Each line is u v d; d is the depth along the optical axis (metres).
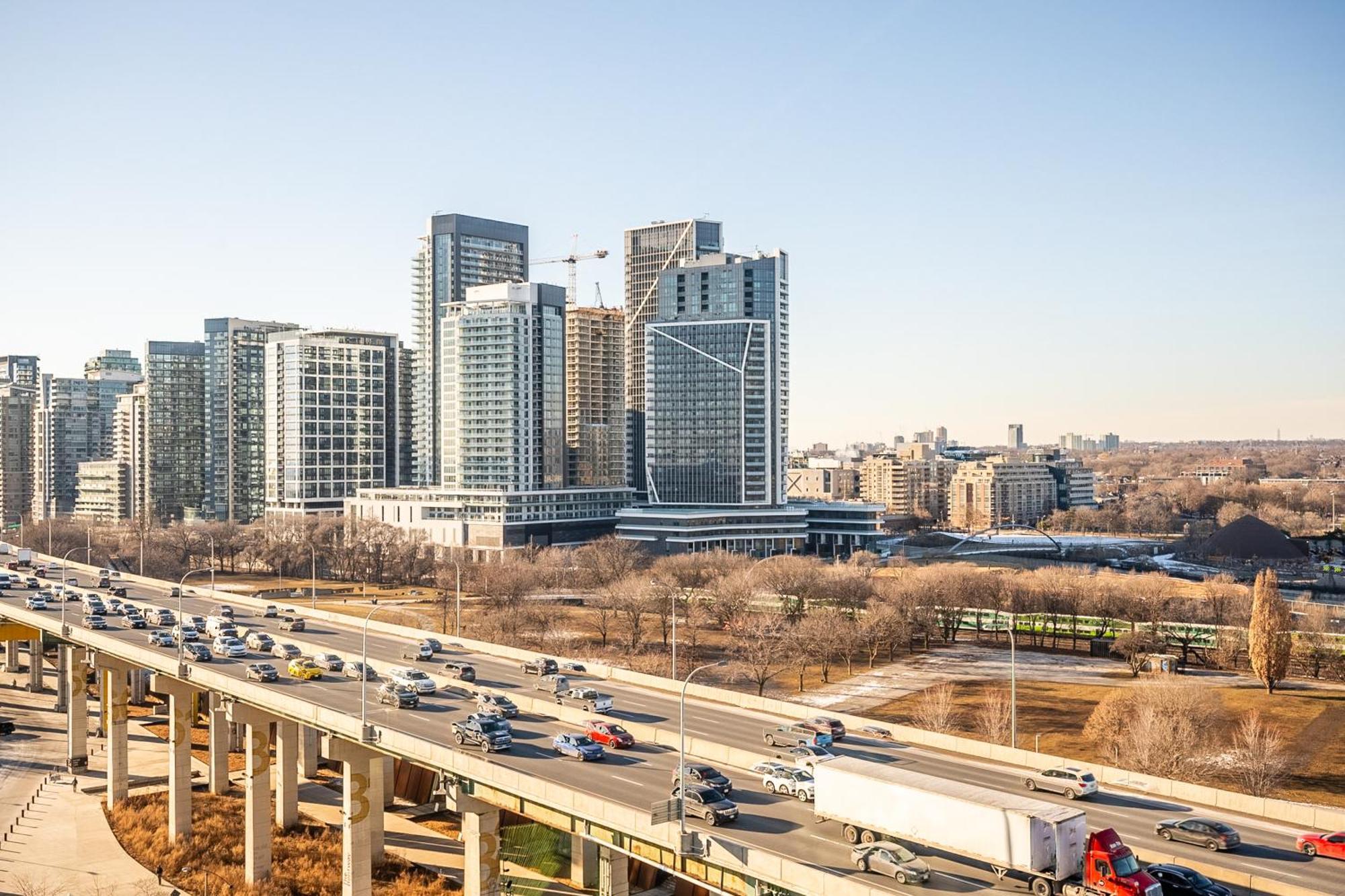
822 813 75.44
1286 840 77.75
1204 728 154.38
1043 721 170.25
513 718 114.12
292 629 171.62
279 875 124.50
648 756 99.06
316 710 109.75
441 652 156.50
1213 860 73.19
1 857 132.00
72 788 157.00
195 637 154.50
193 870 127.44
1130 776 90.81
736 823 78.19
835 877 66.00
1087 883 64.69
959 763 98.19
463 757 93.56
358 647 155.75
